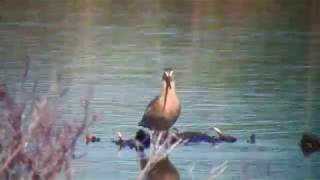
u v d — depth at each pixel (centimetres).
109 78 1969
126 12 3688
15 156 661
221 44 2695
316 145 1364
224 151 1322
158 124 1357
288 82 1962
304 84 1945
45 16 3469
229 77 2020
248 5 4003
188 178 1184
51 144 675
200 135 1377
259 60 2336
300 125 1516
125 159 1259
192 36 2916
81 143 1303
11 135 673
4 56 2322
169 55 2420
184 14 3647
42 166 666
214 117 1553
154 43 2709
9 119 685
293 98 1756
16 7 3759
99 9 3781
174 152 1283
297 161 1294
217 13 3709
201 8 3875
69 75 2003
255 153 1326
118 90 1797
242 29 3123
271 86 1903
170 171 1205
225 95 1767
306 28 3147
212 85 1900
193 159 1267
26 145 666
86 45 2630
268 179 1209
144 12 3697
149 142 1334
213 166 1236
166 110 1361
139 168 1226
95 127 1421
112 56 2389
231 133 1449
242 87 1883
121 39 2811
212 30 3108
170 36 2909
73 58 2325
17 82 1825
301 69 2181
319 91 1848
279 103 1697
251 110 1623
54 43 2658
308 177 1227
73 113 1458
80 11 3694
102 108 1588
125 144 1326
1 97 797
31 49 2494
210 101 1695
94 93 1739
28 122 686
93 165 1223
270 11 3778
